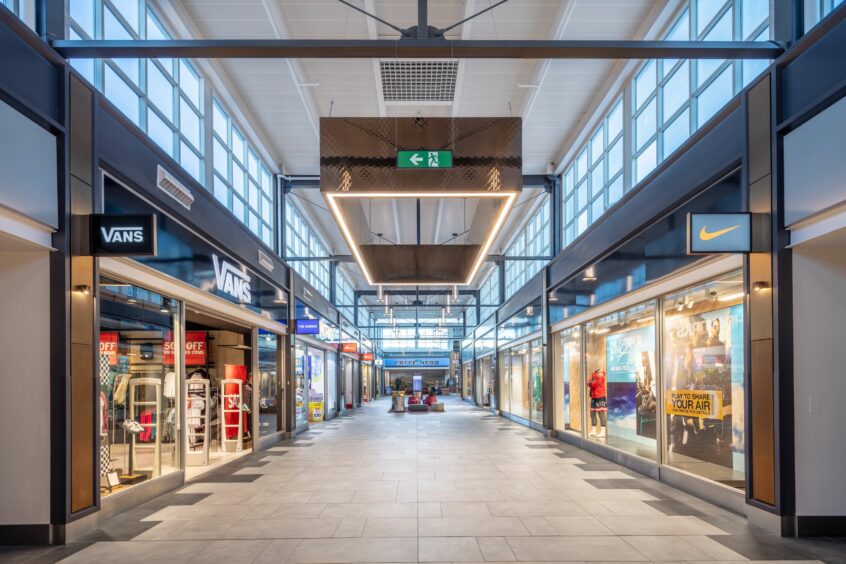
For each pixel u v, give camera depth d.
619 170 10.49
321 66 10.05
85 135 5.27
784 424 4.91
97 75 6.23
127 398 6.30
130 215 5.16
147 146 6.42
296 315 14.34
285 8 8.52
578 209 13.26
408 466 8.87
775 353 4.97
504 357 20.75
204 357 11.21
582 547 4.66
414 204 17.52
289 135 12.61
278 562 4.35
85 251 5.15
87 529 5.18
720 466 6.23
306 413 15.50
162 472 7.13
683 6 8.02
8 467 4.89
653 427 7.94
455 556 4.45
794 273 4.99
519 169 6.27
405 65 9.77
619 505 6.13
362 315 41.97
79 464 5.09
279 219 14.35
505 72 10.31
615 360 9.44
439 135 6.25
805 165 4.72
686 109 7.88
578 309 11.06
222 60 9.53
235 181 11.32
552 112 11.70
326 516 5.73
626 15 8.57
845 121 4.29
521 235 21.02
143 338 6.62
